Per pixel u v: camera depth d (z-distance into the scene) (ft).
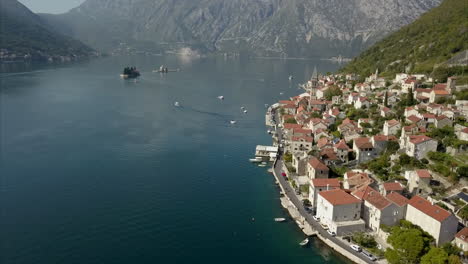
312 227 484.33
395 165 583.58
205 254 444.14
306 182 602.85
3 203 538.06
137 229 485.15
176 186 609.83
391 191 496.23
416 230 415.23
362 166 624.18
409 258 393.70
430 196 491.31
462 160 554.05
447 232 415.03
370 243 440.04
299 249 456.45
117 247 448.24
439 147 603.26
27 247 441.68
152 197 569.64
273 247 460.14
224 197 578.66
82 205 538.88
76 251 437.58
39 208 526.57
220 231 489.67
